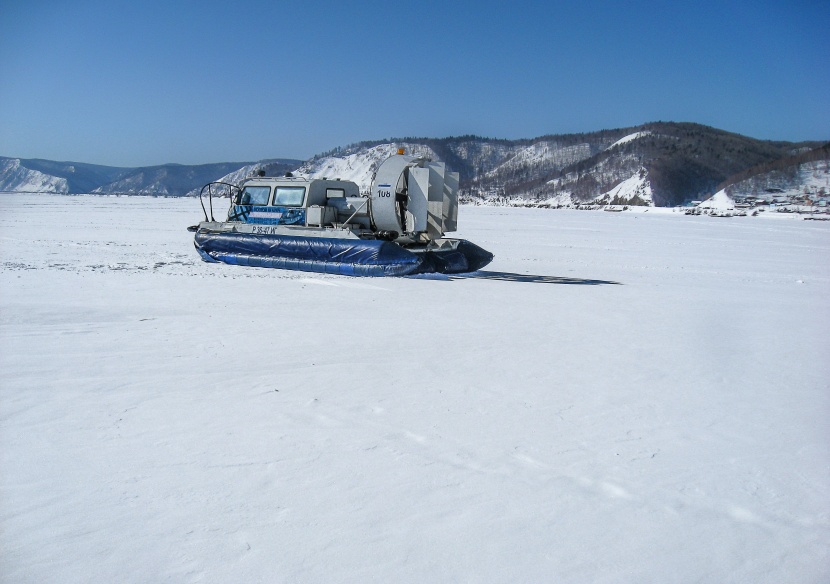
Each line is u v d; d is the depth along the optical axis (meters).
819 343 9.16
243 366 7.07
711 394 6.52
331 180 17.11
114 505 3.89
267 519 3.77
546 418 5.65
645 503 4.10
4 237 23.48
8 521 3.69
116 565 3.28
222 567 3.28
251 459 4.60
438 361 7.53
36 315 9.29
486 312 10.90
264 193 17.14
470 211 84.19
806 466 4.73
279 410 5.66
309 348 7.97
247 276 14.39
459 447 4.93
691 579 3.28
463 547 3.52
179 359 7.27
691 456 4.88
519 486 4.29
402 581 3.20
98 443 4.83
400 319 10.04
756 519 3.93
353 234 15.47
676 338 9.28
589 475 4.49
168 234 26.80
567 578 3.26
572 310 11.42
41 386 6.16
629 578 3.28
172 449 4.75
